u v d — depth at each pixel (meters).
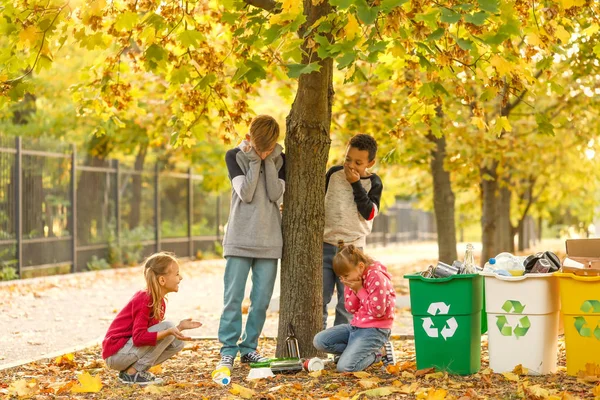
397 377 6.06
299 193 6.68
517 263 6.17
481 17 5.10
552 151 17.39
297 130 6.67
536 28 6.48
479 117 7.36
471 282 6.07
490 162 15.48
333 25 5.84
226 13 6.91
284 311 6.75
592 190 26.12
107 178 21.03
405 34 5.61
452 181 17.89
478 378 6.00
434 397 5.19
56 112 22.47
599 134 15.31
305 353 6.66
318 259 6.73
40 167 17.69
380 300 6.16
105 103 8.70
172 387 5.92
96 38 6.77
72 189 18.89
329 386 5.75
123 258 21.59
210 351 8.05
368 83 12.30
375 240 43.91
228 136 8.68
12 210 16.47
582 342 5.94
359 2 5.07
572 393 5.38
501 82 6.63
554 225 47.34
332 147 15.32
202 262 24.86
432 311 6.14
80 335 9.81
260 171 6.58
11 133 21.39
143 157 23.55
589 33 7.55
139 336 6.00
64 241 18.58
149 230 23.36
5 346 8.89
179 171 25.80
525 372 6.06
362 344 6.22
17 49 6.83
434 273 6.33
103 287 16.41
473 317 6.15
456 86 7.27
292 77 5.14
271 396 5.45
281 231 6.73
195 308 13.02
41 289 15.19
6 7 6.55
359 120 12.60
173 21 7.29
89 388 5.83
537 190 24.98
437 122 8.73
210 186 24.33
